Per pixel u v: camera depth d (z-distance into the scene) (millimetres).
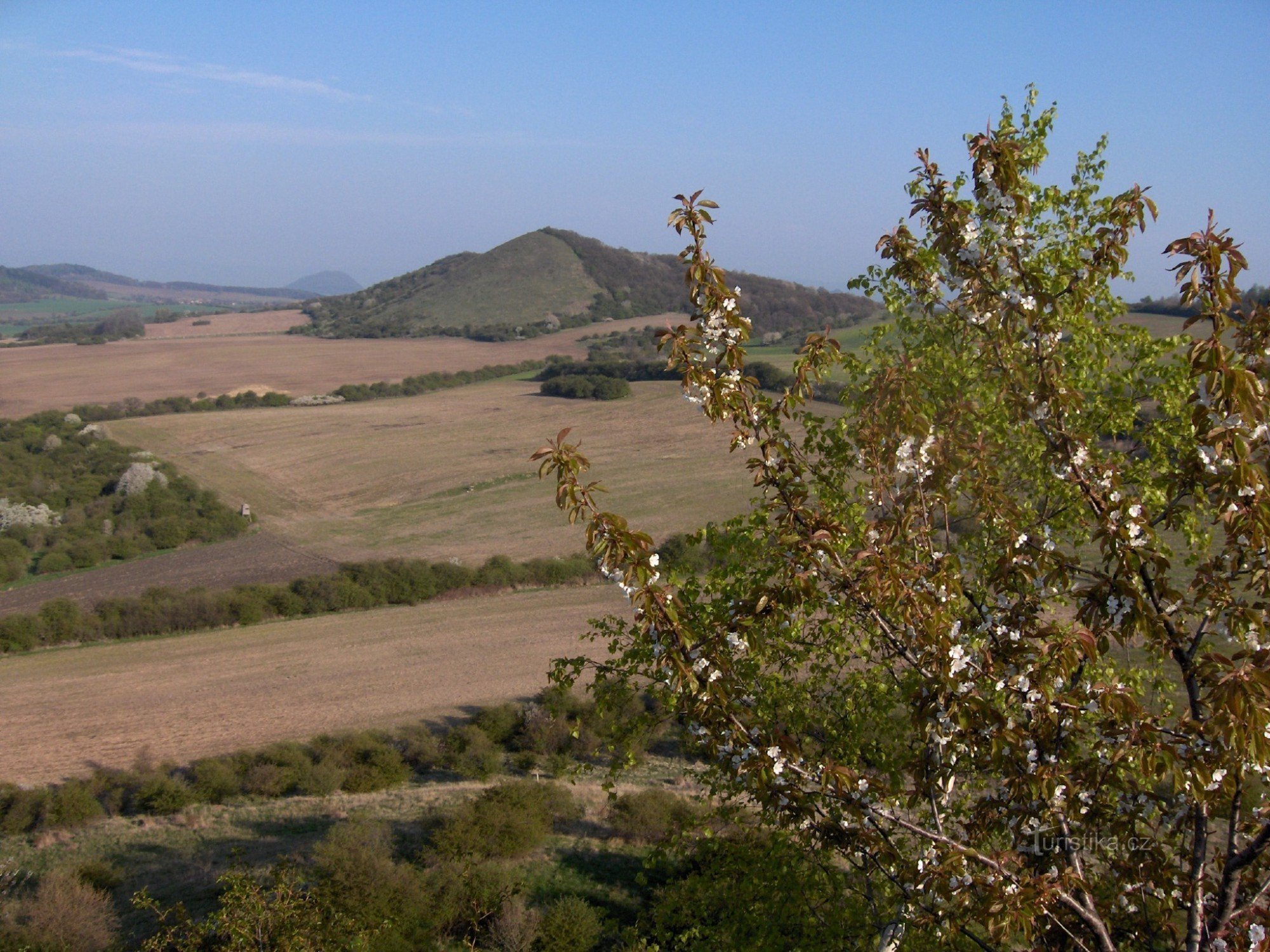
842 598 5402
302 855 18453
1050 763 4996
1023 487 8688
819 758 7066
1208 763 4590
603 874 17359
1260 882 5297
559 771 23234
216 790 22453
